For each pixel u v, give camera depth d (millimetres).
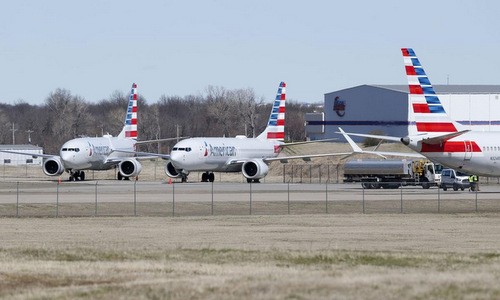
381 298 79125
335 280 89375
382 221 188000
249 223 183750
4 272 101125
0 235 159250
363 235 158875
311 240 149875
